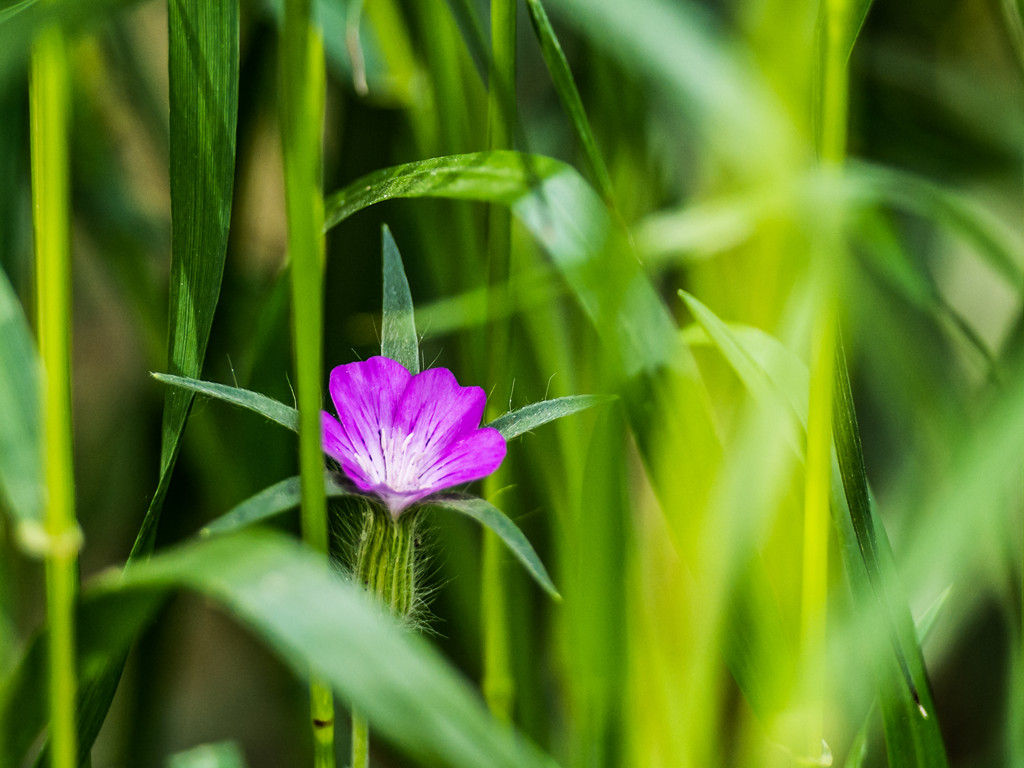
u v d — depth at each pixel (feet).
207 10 2.08
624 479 2.19
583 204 2.15
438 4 2.25
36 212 2.03
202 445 2.35
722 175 2.30
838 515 2.08
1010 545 2.23
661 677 2.21
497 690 2.24
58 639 1.98
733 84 2.21
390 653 1.93
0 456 1.98
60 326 1.98
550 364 2.27
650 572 2.30
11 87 2.24
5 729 2.00
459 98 2.27
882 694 2.08
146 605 1.99
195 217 2.08
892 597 2.08
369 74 2.31
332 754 2.05
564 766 2.33
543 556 2.33
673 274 2.36
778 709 2.10
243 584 1.93
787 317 2.19
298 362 1.99
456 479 2.06
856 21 2.06
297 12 1.97
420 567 2.15
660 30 2.23
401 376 2.08
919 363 2.35
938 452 2.32
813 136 2.05
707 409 2.14
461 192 2.14
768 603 2.11
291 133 1.98
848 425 2.08
